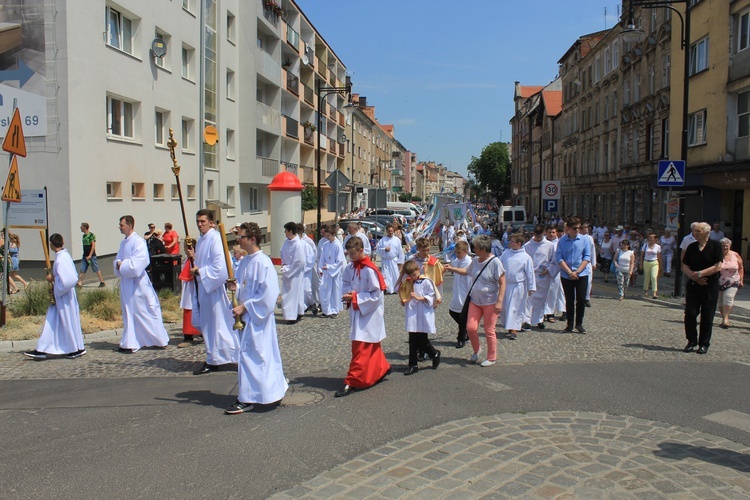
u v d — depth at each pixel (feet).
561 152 186.19
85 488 15.05
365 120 245.65
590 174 147.95
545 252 37.32
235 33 104.58
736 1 69.62
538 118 227.61
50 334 30.42
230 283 22.45
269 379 21.08
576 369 26.68
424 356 29.19
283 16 129.08
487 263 27.48
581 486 14.73
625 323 39.78
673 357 29.19
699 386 23.77
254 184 114.01
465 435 18.38
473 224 101.14
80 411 21.44
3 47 57.67
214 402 22.52
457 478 15.29
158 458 16.90
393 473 15.69
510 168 338.34
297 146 143.64
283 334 36.88
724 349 31.19
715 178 68.33
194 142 87.71
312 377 25.96
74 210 58.70
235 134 105.40
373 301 23.30
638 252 74.38
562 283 36.52
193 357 30.94
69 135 57.93
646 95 107.14
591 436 18.19
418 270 26.04
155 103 74.69
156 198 75.51
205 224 27.78
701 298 30.04
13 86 57.72
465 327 31.60
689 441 17.80
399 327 38.29
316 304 45.37
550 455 16.69
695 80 79.92
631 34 52.60
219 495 14.61
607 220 135.03
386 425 19.44
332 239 44.32
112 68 65.00
